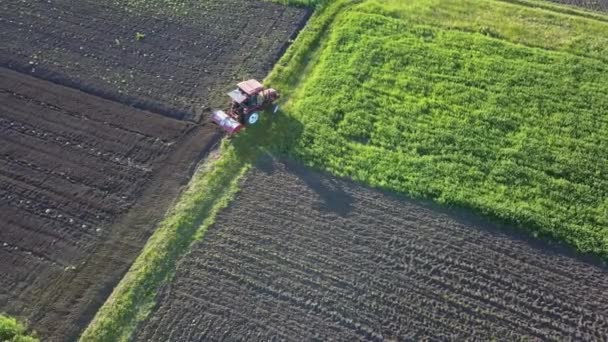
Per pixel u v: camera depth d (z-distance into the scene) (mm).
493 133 24000
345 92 25562
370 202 21656
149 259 19547
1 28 28281
